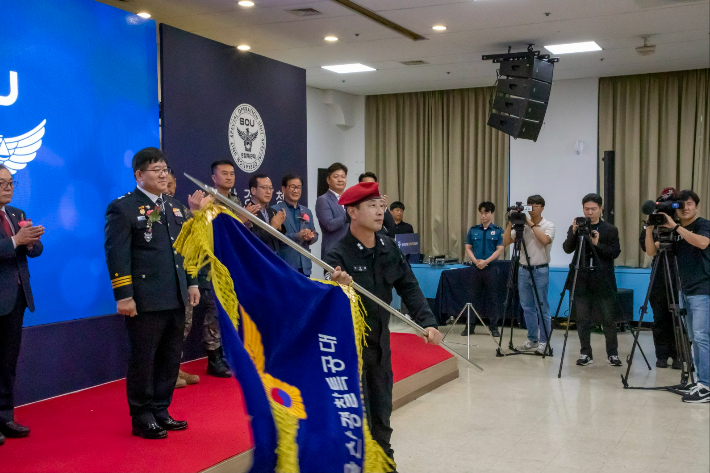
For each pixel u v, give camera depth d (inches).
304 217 209.6
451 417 178.9
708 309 190.2
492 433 164.9
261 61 239.3
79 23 173.2
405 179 408.8
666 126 351.6
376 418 109.8
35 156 161.2
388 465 94.9
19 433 129.0
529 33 273.7
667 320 233.6
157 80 198.4
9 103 154.9
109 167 181.3
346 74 352.8
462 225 398.0
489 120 308.7
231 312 87.5
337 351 95.7
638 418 176.7
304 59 319.0
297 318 94.2
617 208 358.3
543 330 265.9
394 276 114.7
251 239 93.7
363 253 111.1
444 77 360.2
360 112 419.2
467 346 275.6
